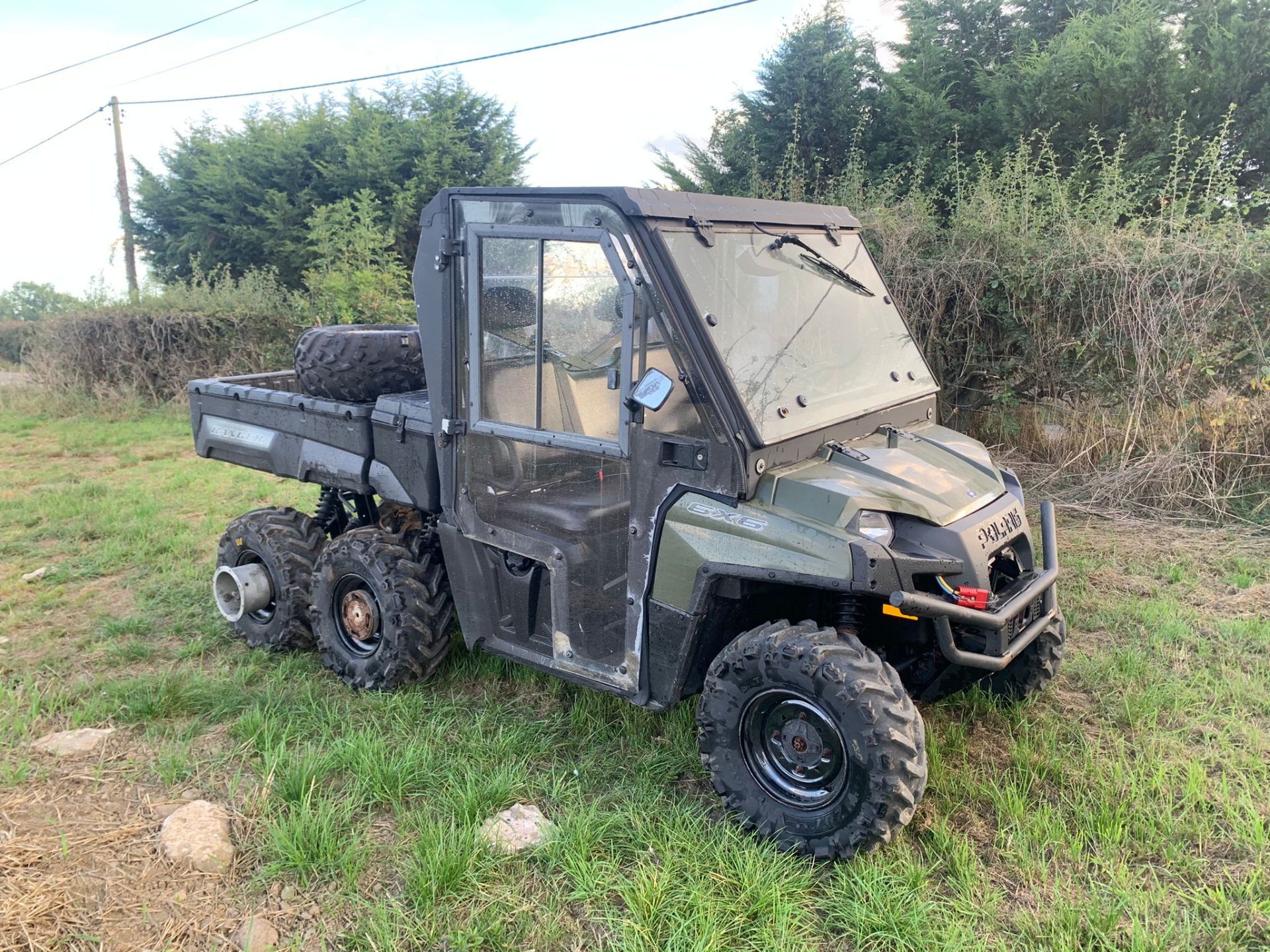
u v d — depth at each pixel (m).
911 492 3.28
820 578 2.99
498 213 3.55
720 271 3.35
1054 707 4.16
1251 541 6.31
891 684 3.02
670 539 3.30
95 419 13.45
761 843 3.20
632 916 2.86
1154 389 7.30
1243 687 4.23
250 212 21.94
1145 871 3.06
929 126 12.66
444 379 3.86
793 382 3.46
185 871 3.11
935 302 8.21
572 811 3.35
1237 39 10.88
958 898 2.96
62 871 3.11
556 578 3.67
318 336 4.57
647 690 3.50
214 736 4.08
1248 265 6.84
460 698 4.33
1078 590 5.54
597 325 3.38
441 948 2.80
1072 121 11.51
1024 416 8.20
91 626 5.39
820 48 13.85
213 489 8.61
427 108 22.91
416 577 4.32
